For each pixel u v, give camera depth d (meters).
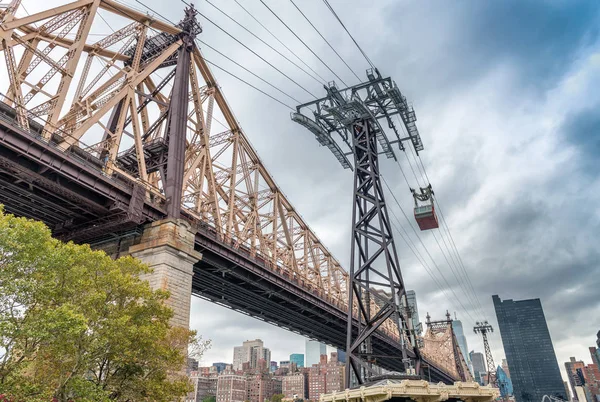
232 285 56.06
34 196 35.62
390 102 44.06
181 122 47.09
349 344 32.03
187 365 30.05
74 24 39.97
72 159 33.59
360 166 41.28
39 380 21.92
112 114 52.88
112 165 38.56
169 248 38.28
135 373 26.11
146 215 39.47
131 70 44.25
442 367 127.94
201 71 55.66
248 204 60.66
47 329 19.77
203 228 47.00
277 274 57.88
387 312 33.31
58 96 34.91
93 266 25.14
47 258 21.44
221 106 57.81
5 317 19.44
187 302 38.66
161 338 26.27
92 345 23.05
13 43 34.34
